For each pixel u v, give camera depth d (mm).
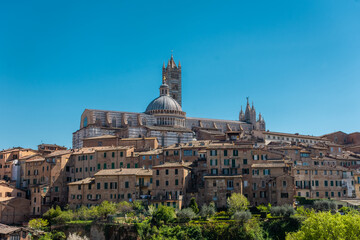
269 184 138750
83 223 130500
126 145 189500
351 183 153000
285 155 160750
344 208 129000
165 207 124688
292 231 115438
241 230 115375
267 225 118875
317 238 94312
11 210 159500
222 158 144000
